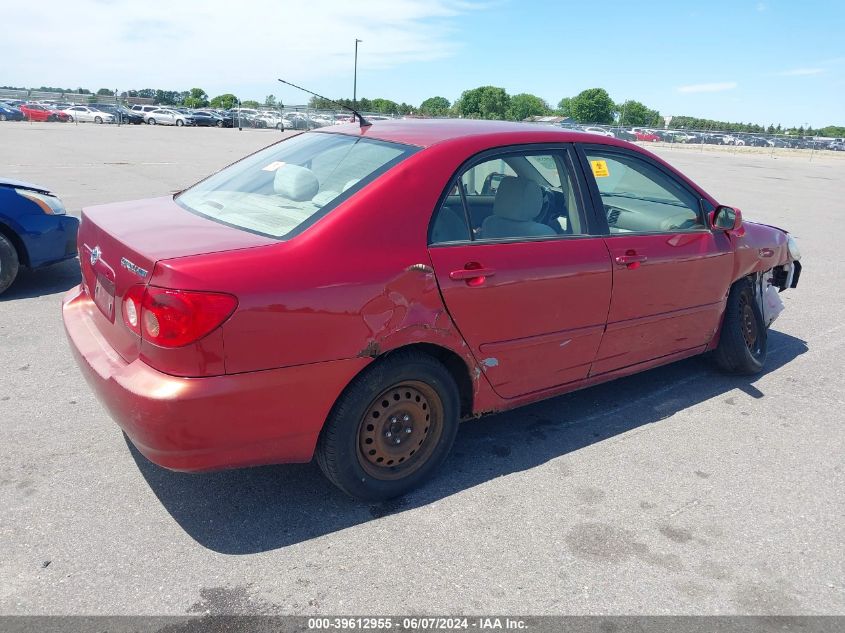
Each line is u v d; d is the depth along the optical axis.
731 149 52.59
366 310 2.71
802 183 22.31
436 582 2.58
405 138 3.25
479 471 3.40
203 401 2.42
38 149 20.64
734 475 3.48
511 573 2.65
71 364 4.48
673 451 3.71
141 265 2.48
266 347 2.51
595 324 3.60
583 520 3.03
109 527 2.81
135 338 2.53
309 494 3.13
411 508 3.05
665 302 3.96
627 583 2.63
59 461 3.29
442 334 2.96
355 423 2.83
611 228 3.76
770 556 2.84
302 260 2.60
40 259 6.02
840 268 8.75
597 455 3.62
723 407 4.32
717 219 4.21
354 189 2.88
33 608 2.34
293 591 2.49
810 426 4.09
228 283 2.42
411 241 2.87
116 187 12.55
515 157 3.36
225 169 3.82
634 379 4.74
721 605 2.54
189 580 2.52
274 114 49.91
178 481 3.17
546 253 3.31
